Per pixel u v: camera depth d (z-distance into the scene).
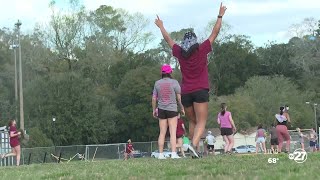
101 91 63.25
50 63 67.50
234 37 82.31
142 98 58.62
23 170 8.23
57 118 54.12
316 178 4.58
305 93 74.44
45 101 54.81
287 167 5.87
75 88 55.25
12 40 70.06
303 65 79.88
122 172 6.42
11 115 54.03
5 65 67.31
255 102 67.12
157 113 10.35
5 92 63.25
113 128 57.38
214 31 8.86
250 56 80.62
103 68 68.25
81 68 67.56
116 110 58.47
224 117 15.66
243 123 62.19
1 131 27.34
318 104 73.44
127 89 59.47
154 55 72.25
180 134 13.98
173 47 9.00
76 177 5.93
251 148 41.97
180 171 6.06
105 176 5.86
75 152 32.81
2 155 20.02
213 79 77.62
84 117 54.94
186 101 8.84
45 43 67.62
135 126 58.41
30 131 45.72
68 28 67.69
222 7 8.88
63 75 55.91
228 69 78.38
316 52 80.06
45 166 9.52
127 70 66.56
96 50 68.38
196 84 8.70
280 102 67.00
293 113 66.81
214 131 56.09
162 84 10.20
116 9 74.19
